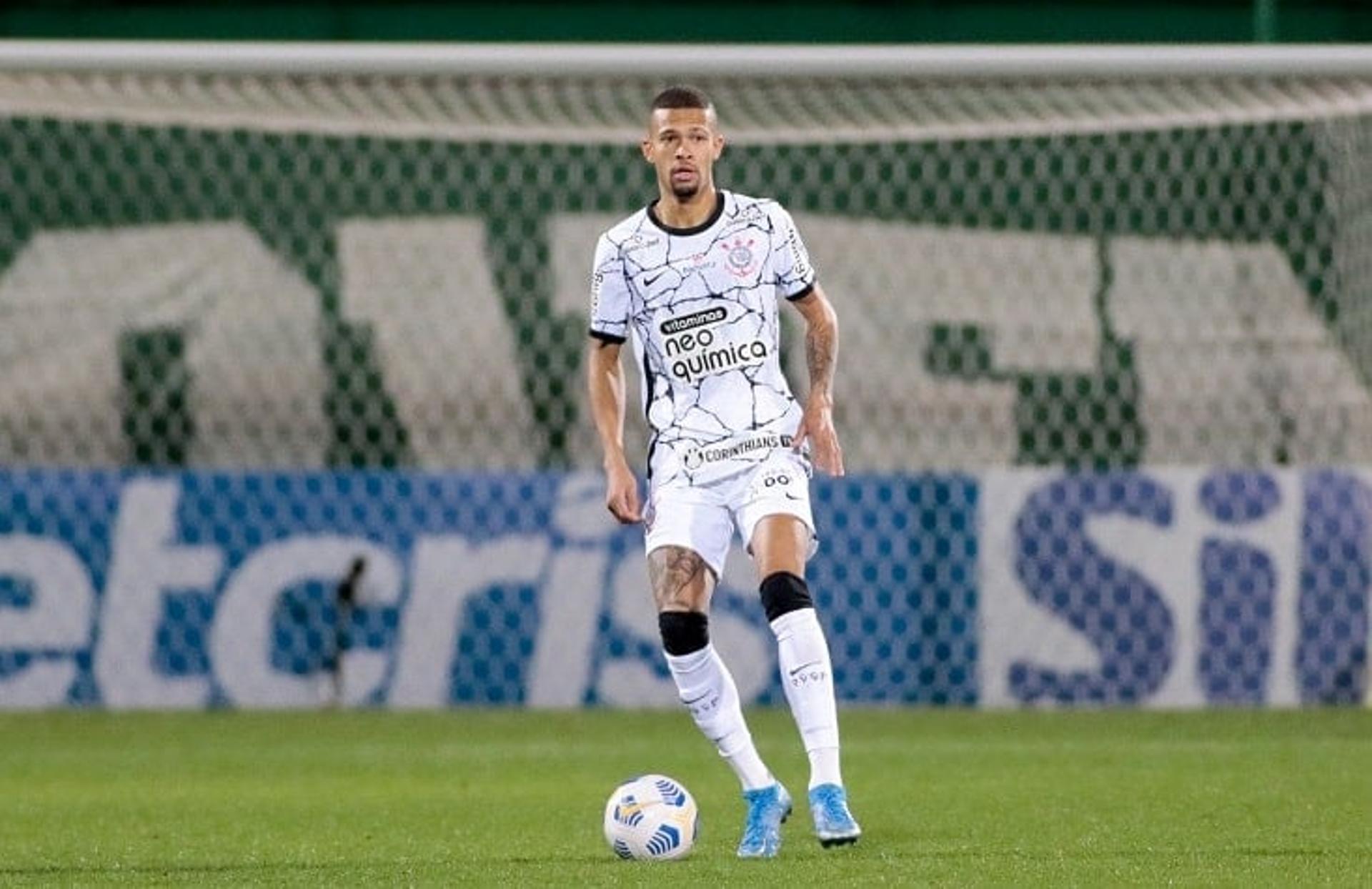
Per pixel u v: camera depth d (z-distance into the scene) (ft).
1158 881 57.16
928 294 132.46
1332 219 124.16
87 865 64.69
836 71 107.45
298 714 117.80
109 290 135.64
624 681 118.52
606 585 118.83
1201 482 118.52
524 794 84.07
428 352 134.82
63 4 153.89
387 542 118.93
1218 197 131.44
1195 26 155.33
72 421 134.31
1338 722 111.55
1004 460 131.75
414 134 118.73
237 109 116.67
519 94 115.34
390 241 135.95
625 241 64.13
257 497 119.03
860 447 131.34
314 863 64.34
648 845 61.82
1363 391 124.47
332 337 135.23
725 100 115.65
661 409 64.75
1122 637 118.73
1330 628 118.01
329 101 116.98
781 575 62.39
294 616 118.83
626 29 155.94
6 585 117.80
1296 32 153.38
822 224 133.49
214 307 135.54
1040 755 96.22
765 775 63.93
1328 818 72.49
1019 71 107.65
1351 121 121.39
